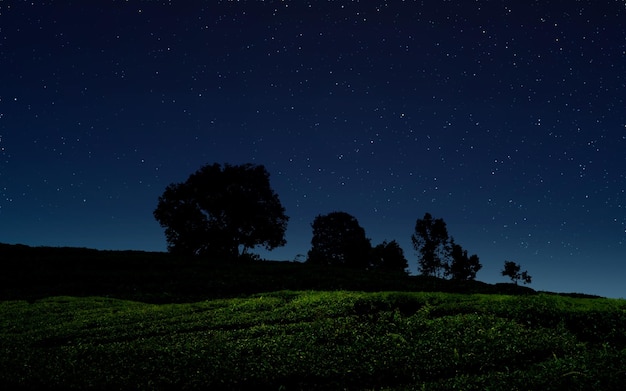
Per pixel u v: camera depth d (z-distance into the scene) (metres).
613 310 17.91
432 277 56.06
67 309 28.62
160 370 14.88
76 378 14.50
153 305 30.41
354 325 18.81
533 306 18.83
